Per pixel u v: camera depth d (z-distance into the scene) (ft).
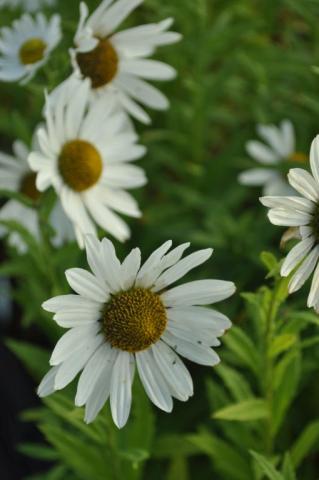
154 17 2.10
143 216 2.08
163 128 2.24
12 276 2.15
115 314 1.31
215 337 1.31
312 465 1.81
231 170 2.22
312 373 1.80
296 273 1.28
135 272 1.31
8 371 2.10
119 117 1.62
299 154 2.14
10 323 2.17
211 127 2.42
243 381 1.59
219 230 1.99
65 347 1.29
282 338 1.44
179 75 2.18
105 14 1.59
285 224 1.26
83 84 1.57
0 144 2.26
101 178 1.63
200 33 2.02
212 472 1.85
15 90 2.13
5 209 1.84
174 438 1.70
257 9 2.34
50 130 1.54
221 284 1.30
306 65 2.08
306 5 1.99
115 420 1.31
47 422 1.79
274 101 2.27
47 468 2.00
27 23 1.67
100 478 1.60
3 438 2.02
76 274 1.28
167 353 1.33
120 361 1.33
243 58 2.05
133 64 1.65
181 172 2.18
